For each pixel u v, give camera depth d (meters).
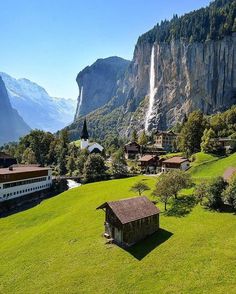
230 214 60.75
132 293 41.47
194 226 57.91
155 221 59.06
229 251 47.44
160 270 45.53
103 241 57.69
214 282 40.97
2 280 50.38
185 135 152.75
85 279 46.22
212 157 126.56
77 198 97.75
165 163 124.00
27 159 174.25
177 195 76.81
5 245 66.44
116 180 119.56
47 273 50.00
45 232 68.25
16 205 108.50
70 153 179.12
